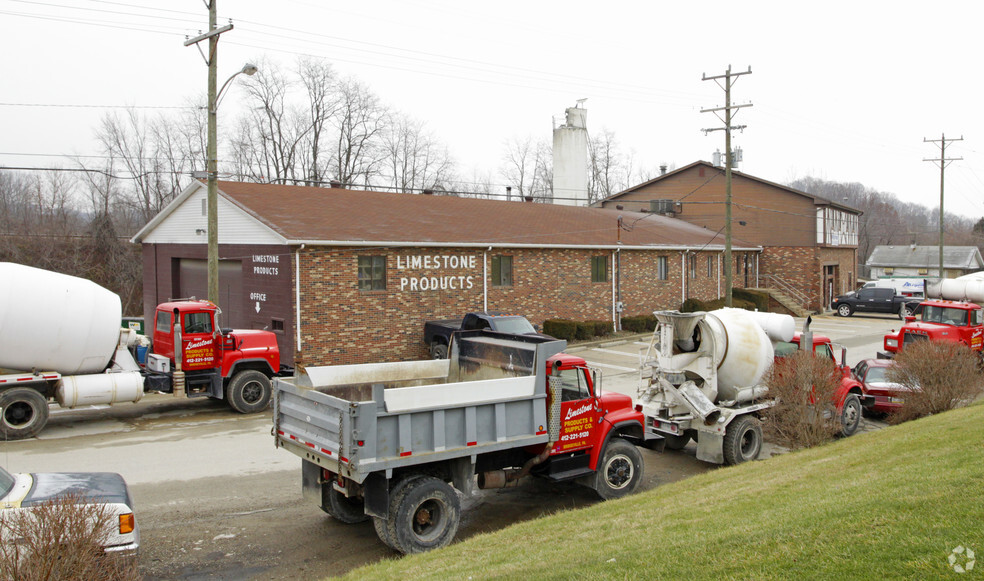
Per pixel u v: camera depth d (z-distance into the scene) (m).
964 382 15.72
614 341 29.88
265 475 11.92
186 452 13.30
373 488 8.38
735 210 49.22
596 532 7.83
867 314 47.41
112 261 44.69
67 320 14.25
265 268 22.20
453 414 8.70
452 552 7.89
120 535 6.62
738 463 12.81
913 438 10.91
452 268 24.91
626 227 36.56
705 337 13.29
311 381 9.39
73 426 15.52
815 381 13.42
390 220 25.59
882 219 105.81
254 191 25.50
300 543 9.02
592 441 10.49
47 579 5.38
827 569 5.26
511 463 9.97
